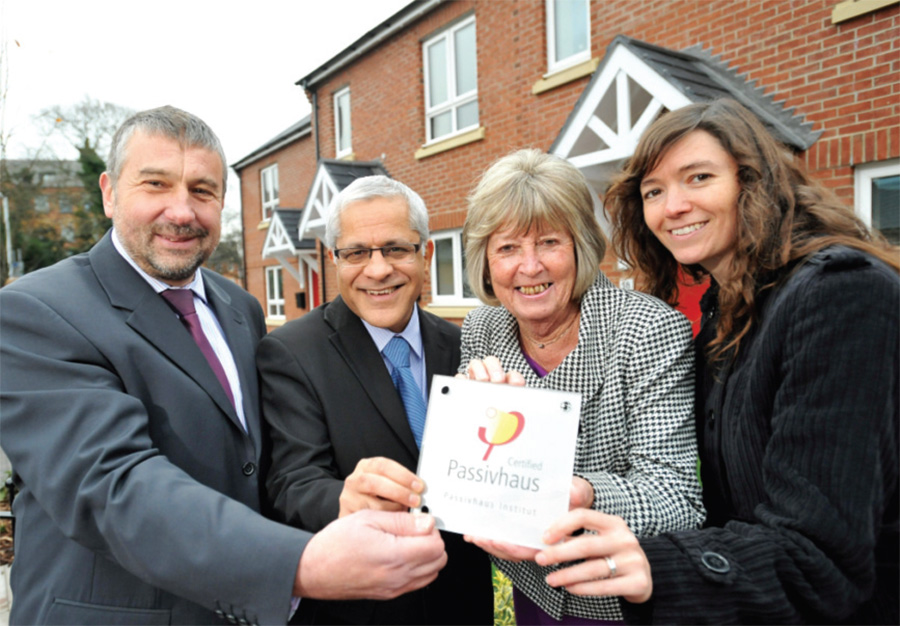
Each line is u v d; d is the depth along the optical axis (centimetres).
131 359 139
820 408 102
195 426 144
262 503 166
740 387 125
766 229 125
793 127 389
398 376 183
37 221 2033
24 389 125
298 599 147
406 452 169
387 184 181
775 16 400
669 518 124
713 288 166
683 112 142
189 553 104
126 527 108
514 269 162
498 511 115
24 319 131
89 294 145
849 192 368
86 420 120
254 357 180
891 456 102
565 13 570
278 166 1368
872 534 98
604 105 452
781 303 116
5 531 360
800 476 102
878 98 353
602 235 166
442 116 764
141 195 151
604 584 100
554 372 158
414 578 102
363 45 848
